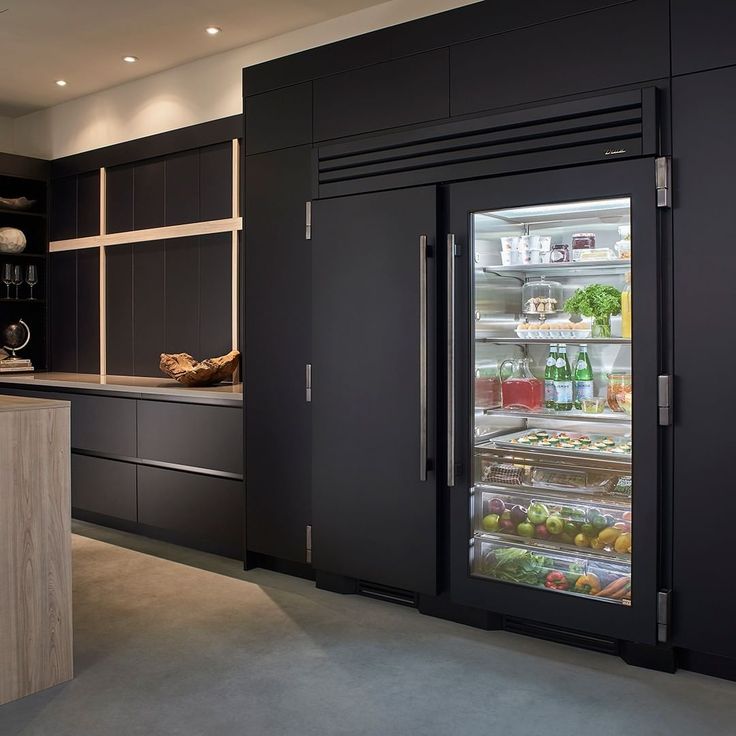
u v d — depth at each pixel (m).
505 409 3.05
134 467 4.34
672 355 2.56
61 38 4.26
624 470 2.76
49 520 2.56
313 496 3.44
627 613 2.64
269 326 3.65
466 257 2.98
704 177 2.49
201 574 3.73
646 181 2.56
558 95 2.78
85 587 3.54
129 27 4.11
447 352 3.04
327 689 2.53
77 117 5.35
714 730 2.26
